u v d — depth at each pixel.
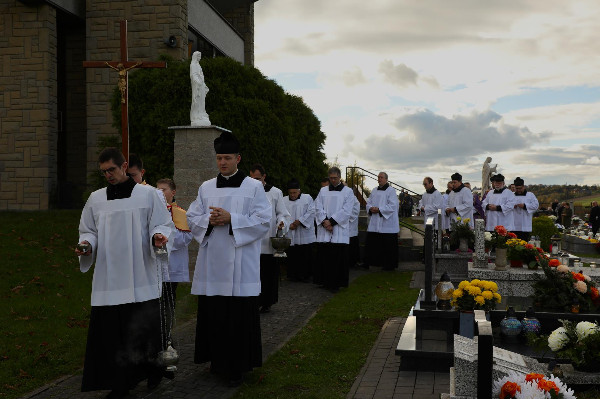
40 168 18.64
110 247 5.46
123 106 11.58
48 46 18.50
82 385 5.30
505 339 6.91
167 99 13.64
